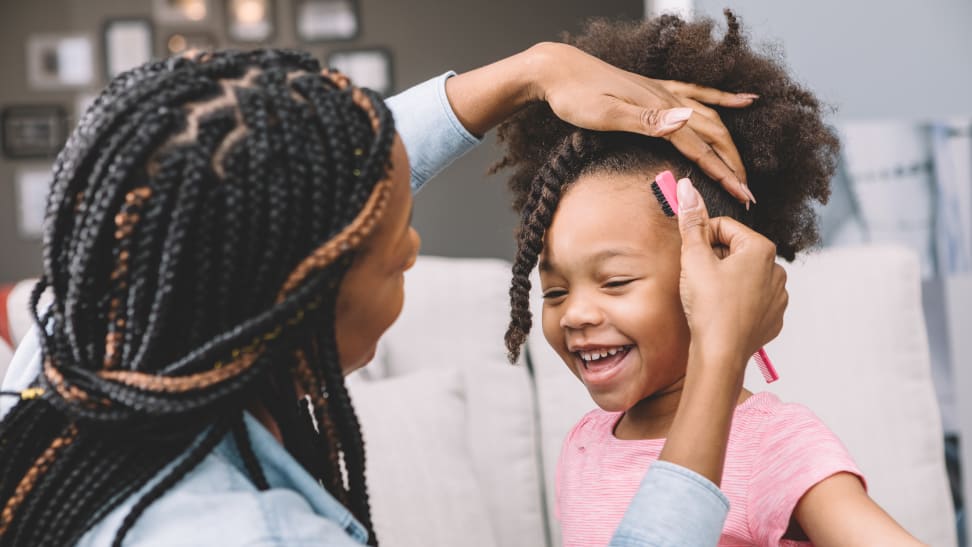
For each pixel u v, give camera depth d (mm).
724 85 1049
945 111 2588
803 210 1121
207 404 644
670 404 1062
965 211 2535
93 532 646
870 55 2613
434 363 1983
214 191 618
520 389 1976
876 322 1898
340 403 716
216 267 631
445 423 1759
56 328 678
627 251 943
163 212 615
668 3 2557
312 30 4230
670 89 1014
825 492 882
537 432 1994
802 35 2621
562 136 1092
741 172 984
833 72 2623
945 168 2551
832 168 1119
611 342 953
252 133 637
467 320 2018
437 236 4223
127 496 649
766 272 795
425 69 4230
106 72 4270
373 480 1644
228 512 640
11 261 4281
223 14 4250
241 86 671
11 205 4273
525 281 1030
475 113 973
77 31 4273
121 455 660
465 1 4227
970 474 2473
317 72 735
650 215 950
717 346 747
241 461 709
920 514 1829
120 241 623
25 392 702
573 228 965
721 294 767
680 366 974
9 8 4277
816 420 961
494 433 1931
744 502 947
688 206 816
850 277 1927
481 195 4223
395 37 4234
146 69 694
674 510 687
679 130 943
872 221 2561
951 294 2523
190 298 634
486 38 4223
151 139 618
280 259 651
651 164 978
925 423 1869
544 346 1980
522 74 948
